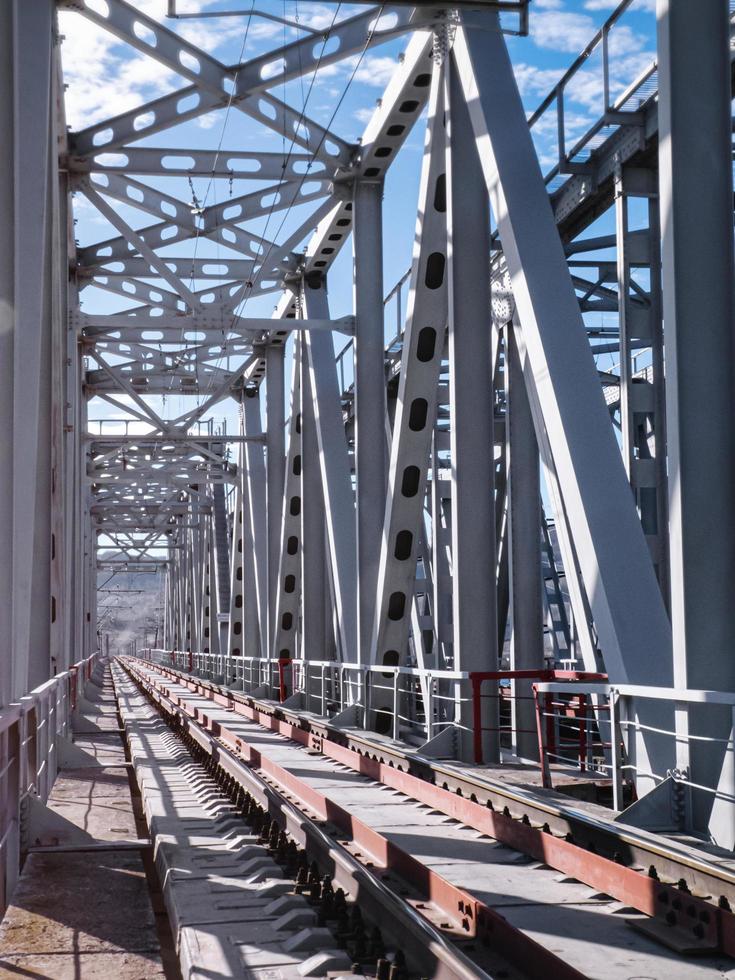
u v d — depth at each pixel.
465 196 12.31
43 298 11.80
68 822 7.60
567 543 12.02
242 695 27.22
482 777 9.61
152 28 14.46
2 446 6.94
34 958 4.86
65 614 17.22
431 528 21.66
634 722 7.36
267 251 20.80
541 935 5.16
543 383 9.47
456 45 11.86
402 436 14.48
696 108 7.44
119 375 29.50
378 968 4.42
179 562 67.69
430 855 7.22
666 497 12.60
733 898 5.28
